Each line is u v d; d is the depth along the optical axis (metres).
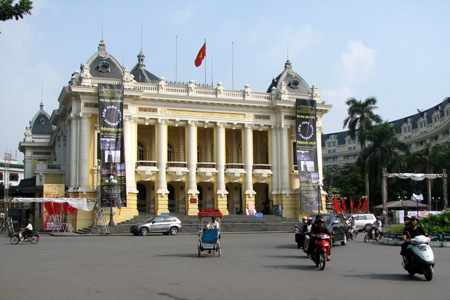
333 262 21.70
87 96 53.94
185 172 58.66
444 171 55.94
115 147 51.94
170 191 66.00
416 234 17.59
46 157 86.44
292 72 65.56
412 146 120.69
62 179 60.22
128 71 56.38
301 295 13.55
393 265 20.53
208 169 59.50
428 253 16.34
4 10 11.62
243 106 61.25
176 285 15.25
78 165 53.59
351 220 41.16
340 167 122.44
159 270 18.84
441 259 22.81
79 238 40.62
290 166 62.84
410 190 85.62
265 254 25.50
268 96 63.00
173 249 28.61
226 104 60.34
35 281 16.12
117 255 24.94
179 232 49.50
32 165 85.81
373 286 15.05
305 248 22.22
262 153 67.62
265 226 54.59
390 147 68.81
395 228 34.38
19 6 11.82
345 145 152.50
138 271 18.56
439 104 110.19
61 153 64.50
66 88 54.84
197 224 51.84
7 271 18.66
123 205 51.47
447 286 15.12
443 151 81.81
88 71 54.81
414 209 73.19
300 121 60.06
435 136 110.88
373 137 68.94
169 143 64.25
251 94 62.03
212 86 63.16
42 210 57.41
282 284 15.41
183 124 59.09
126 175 54.72
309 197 58.91
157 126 57.81
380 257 23.97
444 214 33.06
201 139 66.00
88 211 52.75
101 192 50.56
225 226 53.62
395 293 13.88
